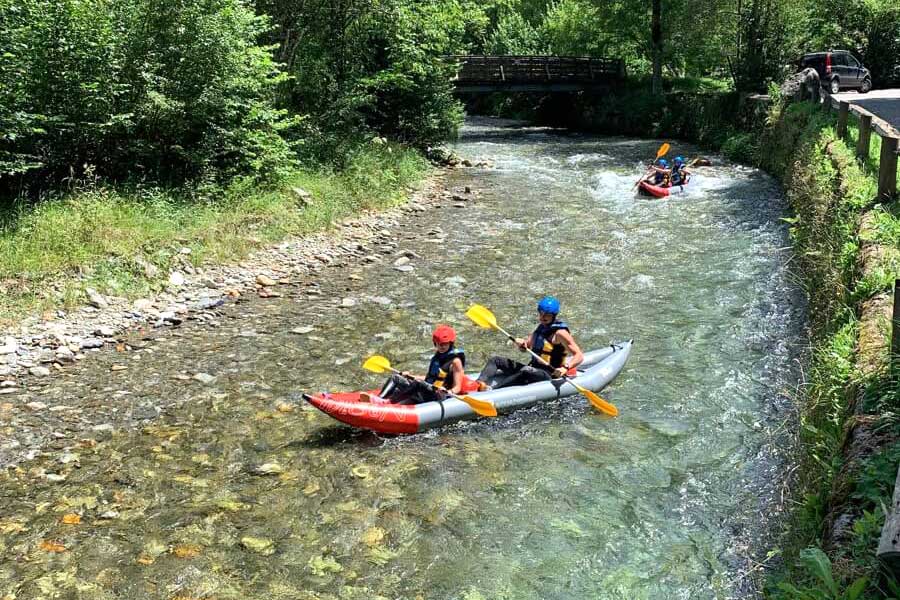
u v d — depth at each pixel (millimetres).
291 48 16719
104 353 8008
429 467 5859
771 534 4750
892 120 17219
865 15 31438
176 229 10875
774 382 7043
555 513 5234
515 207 15578
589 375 7156
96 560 4703
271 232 11945
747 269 10680
